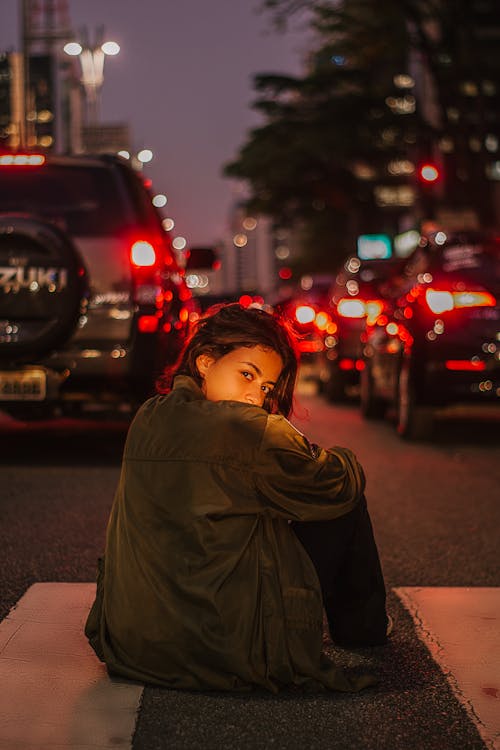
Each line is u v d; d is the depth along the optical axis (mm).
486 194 28219
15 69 29750
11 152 7777
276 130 40406
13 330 7164
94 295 7383
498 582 4398
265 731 2719
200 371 3033
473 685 3090
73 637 3467
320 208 47938
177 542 2891
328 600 3383
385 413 12125
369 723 2789
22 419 7785
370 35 28297
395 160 40625
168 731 2707
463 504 6352
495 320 9281
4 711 2814
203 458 2865
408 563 4762
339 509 2979
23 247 7109
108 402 7617
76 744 2609
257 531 2932
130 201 7652
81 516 5785
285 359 3006
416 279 9977
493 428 11180
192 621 2877
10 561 4688
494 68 28891
